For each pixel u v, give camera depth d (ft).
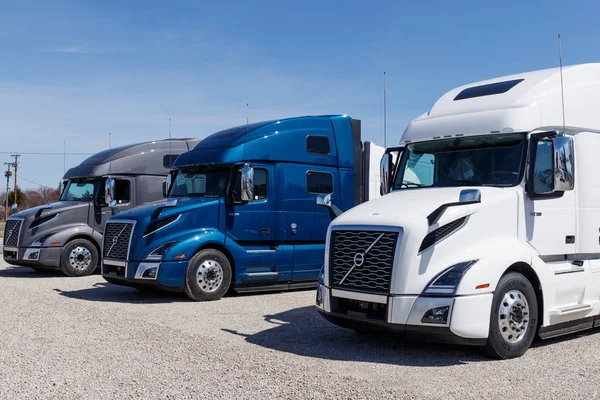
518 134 23.24
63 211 47.62
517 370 19.56
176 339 23.84
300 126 39.91
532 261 22.08
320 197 26.71
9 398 16.60
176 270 34.45
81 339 23.73
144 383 17.89
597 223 25.00
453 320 19.81
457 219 21.07
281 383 17.79
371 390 17.10
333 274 22.76
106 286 41.60
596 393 16.90
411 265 20.65
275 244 38.45
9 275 48.67
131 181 48.67
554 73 25.17
